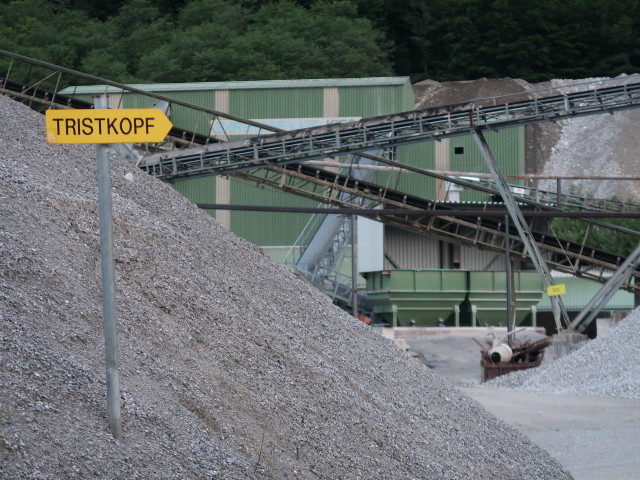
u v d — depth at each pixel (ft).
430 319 204.23
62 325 35.19
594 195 359.05
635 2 482.69
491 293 203.31
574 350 151.23
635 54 474.49
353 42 413.59
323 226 204.44
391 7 477.36
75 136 30.73
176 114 252.62
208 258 53.67
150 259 46.39
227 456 32.68
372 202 183.73
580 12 475.31
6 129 62.18
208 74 359.46
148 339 38.17
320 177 178.09
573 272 186.50
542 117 147.64
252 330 45.50
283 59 379.55
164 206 62.49
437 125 152.15
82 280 39.88
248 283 55.11
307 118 253.03
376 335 65.62
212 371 38.65
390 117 153.38
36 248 39.91
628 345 128.06
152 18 432.25
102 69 360.89
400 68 474.08
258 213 247.29
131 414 31.63
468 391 122.01
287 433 37.47
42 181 49.01
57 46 366.84
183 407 34.47
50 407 29.68
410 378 58.65
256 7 451.53
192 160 161.27
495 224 183.93
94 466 28.14
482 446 51.83
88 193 51.90
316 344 51.60
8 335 32.40
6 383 29.76
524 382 129.90
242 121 171.73
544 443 75.87
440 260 222.48
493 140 264.11
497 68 464.65
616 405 103.76
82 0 455.63
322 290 200.13
